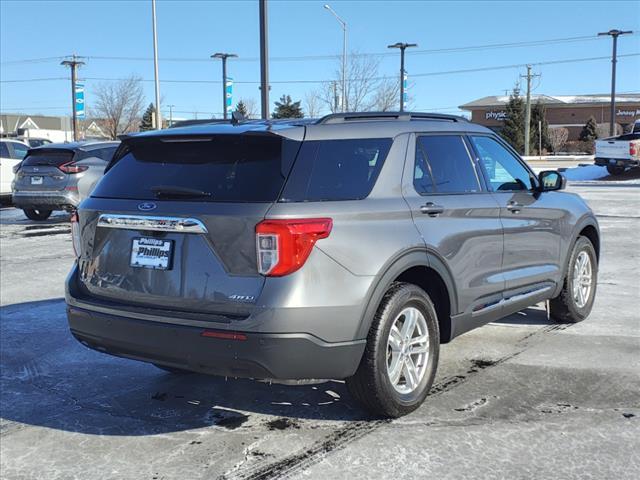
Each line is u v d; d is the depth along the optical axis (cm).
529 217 529
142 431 411
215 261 363
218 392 475
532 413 422
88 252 420
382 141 422
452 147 477
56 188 1425
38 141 2795
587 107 7838
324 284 359
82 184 1441
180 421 425
